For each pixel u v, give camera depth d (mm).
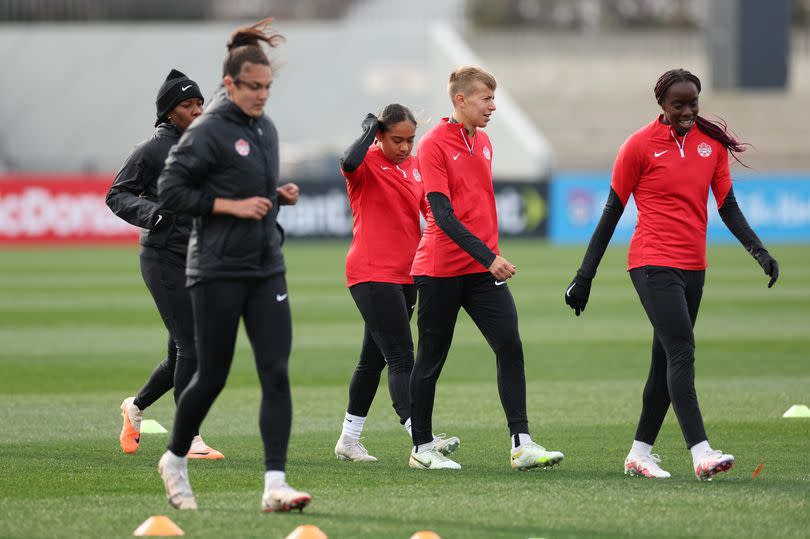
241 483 25250
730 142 25953
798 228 126250
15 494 23969
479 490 24375
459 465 27188
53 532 20609
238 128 21656
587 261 26297
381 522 21281
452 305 26984
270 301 21969
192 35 171500
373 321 28391
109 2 194875
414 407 27344
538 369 45031
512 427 26703
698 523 21188
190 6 197375
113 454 28906
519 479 25672
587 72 174250
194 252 21844
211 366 21984
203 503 23109
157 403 37969
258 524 21094
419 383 27219
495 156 146125
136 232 121375
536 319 62125
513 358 26844
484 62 176375
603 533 20453
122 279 84188
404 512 22156
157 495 23875
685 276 25672
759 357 47719
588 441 30703
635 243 25938
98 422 33781
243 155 21562
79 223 120562
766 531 20578
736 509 22328
